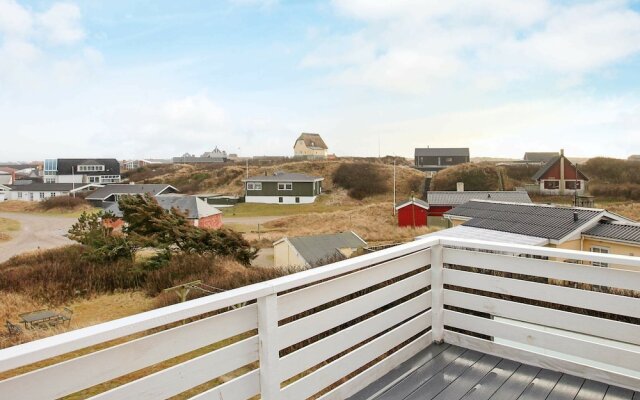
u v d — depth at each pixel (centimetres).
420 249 279
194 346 168
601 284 239
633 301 230
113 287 1459
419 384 248
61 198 4647
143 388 155
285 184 4459
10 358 115
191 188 5628
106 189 4834
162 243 1681
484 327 284
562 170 4216
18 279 1441
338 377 231
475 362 273
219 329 177
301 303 211
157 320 149
